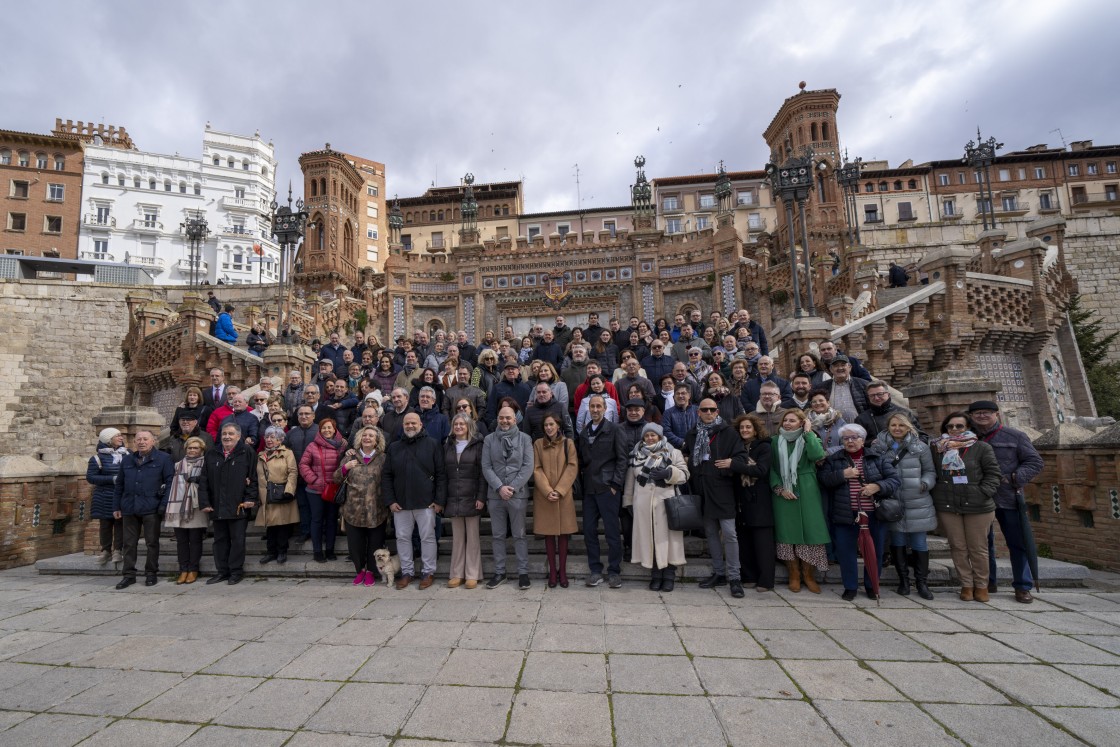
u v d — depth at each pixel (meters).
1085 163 45.94
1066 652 4.41
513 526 6.49
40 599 6.42
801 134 36.38
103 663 4.45
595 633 4.89
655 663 4.23
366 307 30.28
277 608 5.84
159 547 7.91
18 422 24.80
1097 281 24.70
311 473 7.29
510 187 53.81
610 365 10.60
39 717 3.59
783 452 6.21
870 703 3.59
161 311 19.19
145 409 9.29
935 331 12.96
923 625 5.08
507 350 8.72
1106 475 7.14
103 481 7.82
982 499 5.82
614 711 3.51
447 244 53.38
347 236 39.34
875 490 5.79
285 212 17.61
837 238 33.91
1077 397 15.47
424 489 6.54
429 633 4.95
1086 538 7.40
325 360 9.96
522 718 3.44
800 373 7.79
